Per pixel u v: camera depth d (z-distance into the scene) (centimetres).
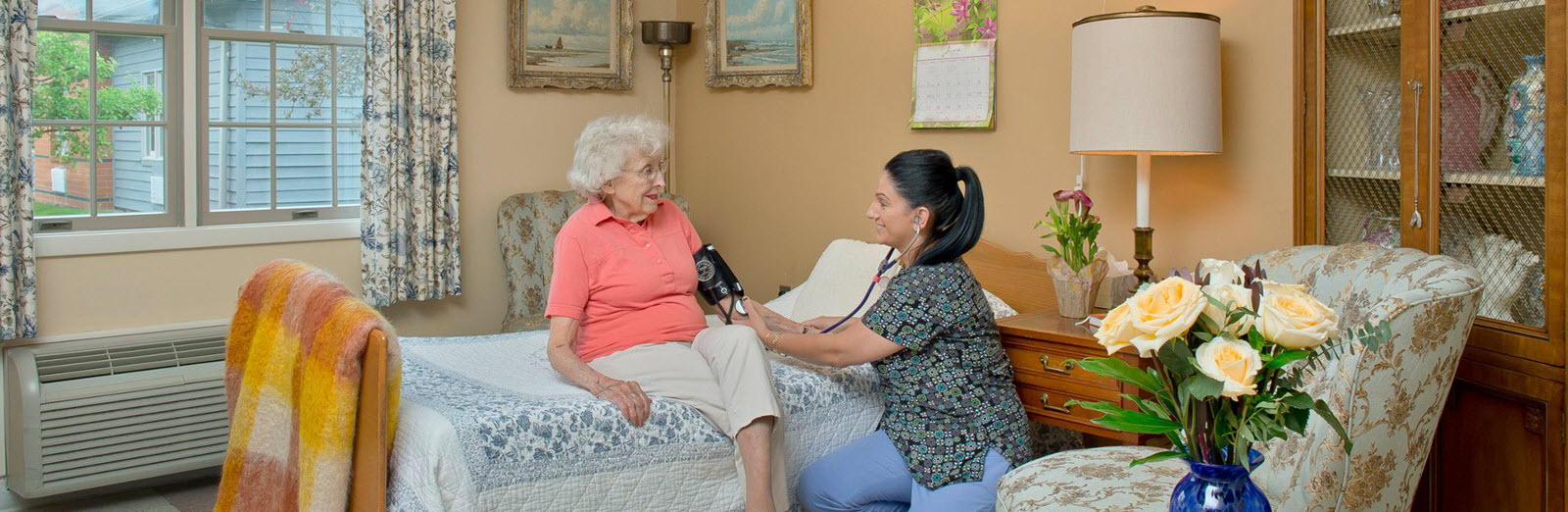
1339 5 273
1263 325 139
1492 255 237
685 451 256
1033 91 358
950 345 259
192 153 402
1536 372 225
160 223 400
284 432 247
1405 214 254
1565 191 216
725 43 467
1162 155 328
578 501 241
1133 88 279
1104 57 285
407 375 275
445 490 223
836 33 425
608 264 281
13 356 357
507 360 302
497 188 466
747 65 458
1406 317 193
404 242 428
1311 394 198
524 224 448
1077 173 348
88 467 356
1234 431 149
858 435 290
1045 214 358
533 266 446
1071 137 300
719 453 262
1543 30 222
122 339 379
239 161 417
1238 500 149
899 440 261
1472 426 245
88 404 356
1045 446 337
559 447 238
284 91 427
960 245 258
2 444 368
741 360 258
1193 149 280
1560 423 220
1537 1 222
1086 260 306
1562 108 215
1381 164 262
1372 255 232
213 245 400
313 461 226
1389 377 193
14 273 351
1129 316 144
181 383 374
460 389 260
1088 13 337
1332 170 279
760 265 469
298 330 241
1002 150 371
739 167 475
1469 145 239
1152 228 308
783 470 263
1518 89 228
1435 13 243
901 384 262
